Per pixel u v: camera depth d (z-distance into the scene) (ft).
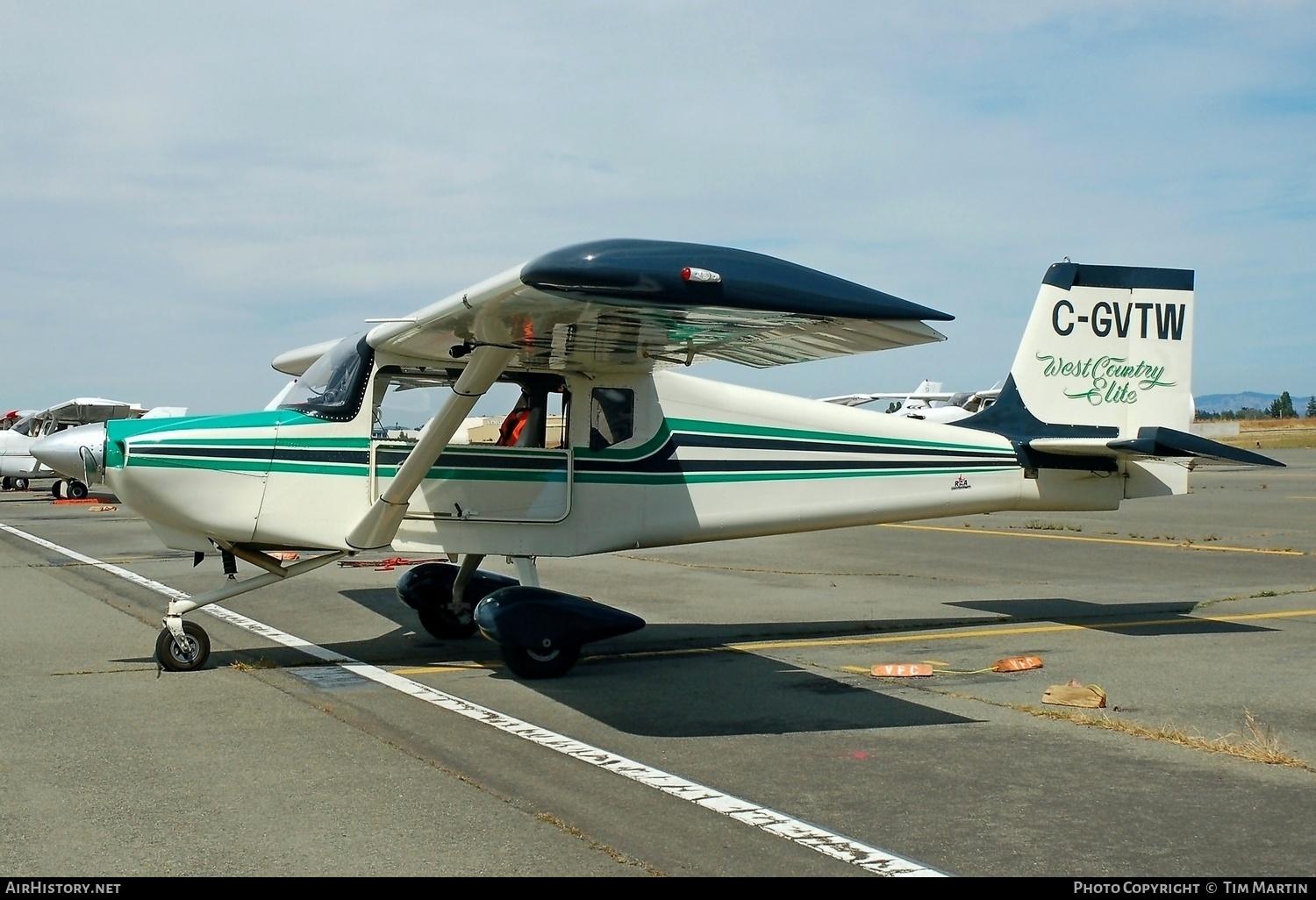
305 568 21.80
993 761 14.87
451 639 24.43
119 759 14.60
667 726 16.72
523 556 22.04
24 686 19.20
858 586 33.88
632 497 22.65
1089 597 31.09
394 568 38.11
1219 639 24.25
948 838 11.84
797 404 24.00
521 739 15.85
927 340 17.49
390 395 21.57
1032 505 25.46
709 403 23.26
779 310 15.11
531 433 22.31
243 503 20.62
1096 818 12.48
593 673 20.94
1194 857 11.28
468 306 16.89
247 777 13.82
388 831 11.89
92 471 20.30
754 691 19.29
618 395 22.54
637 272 14.39
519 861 11.02
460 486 21.44
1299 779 14.01
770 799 13.14
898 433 24.48
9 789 13.26
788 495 23.72
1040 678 20.30
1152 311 26.05
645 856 11.21
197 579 35.19
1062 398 25.76
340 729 16.31
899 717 17.37
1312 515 59.31
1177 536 49.06
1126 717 17.26
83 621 26.53
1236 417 473.26
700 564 40.29
